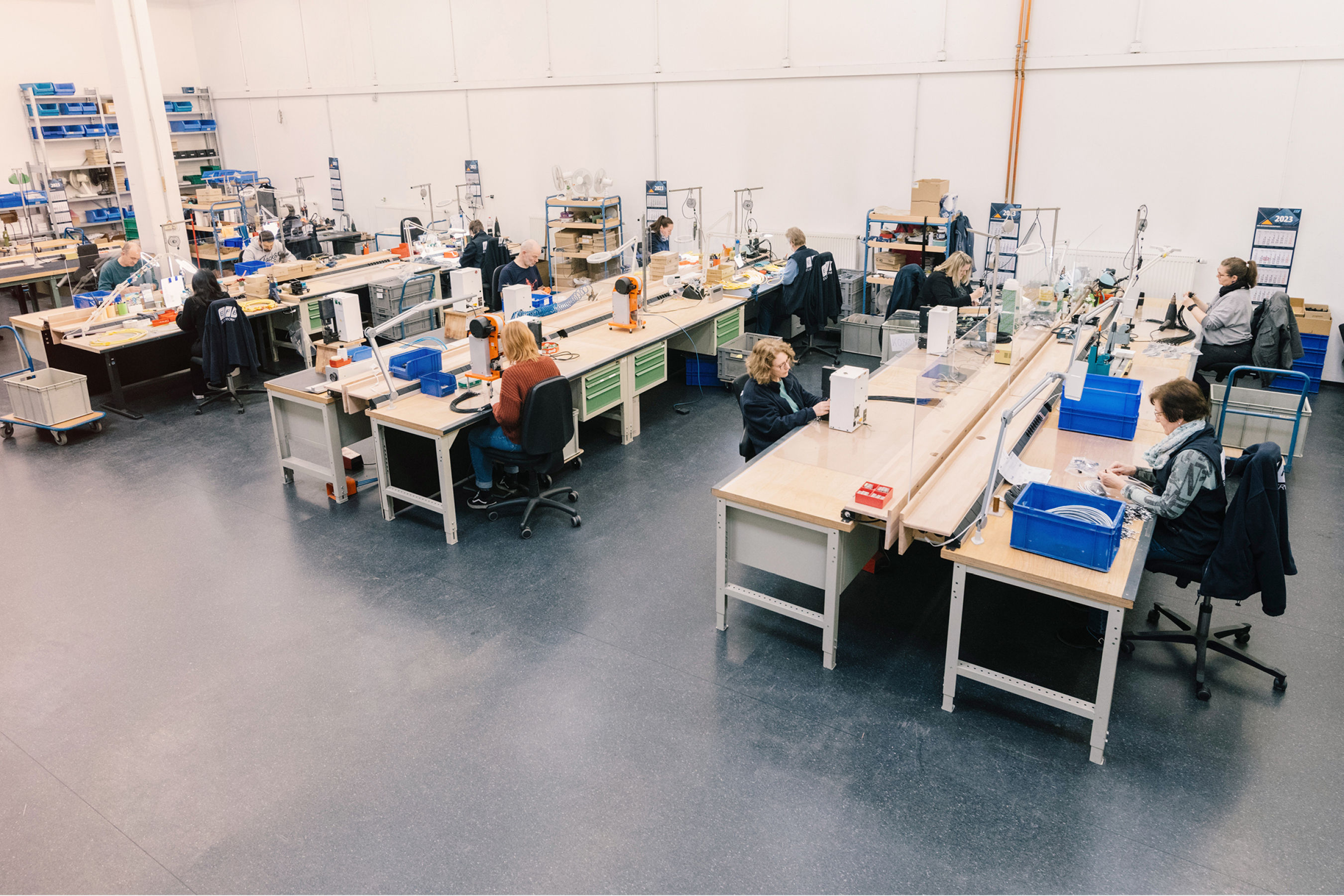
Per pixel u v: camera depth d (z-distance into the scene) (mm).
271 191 11383
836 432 3889
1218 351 5617
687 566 4137
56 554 4332
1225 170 6555
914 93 7676
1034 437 3844
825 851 2504
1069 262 7168
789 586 3916
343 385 4672
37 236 11602
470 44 10195
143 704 3215
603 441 5707
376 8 10812
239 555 4309
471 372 4766
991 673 2971
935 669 3332
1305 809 2611
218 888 2428
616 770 2840
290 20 11719
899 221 7473
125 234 12055
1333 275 6383
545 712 3129
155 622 3740
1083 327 4371
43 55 11789
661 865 2469
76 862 2527
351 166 11938
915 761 2850
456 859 2504
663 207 9406
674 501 4824
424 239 9297
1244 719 3012
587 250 9500
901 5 7520
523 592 3932
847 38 7863
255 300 7270
